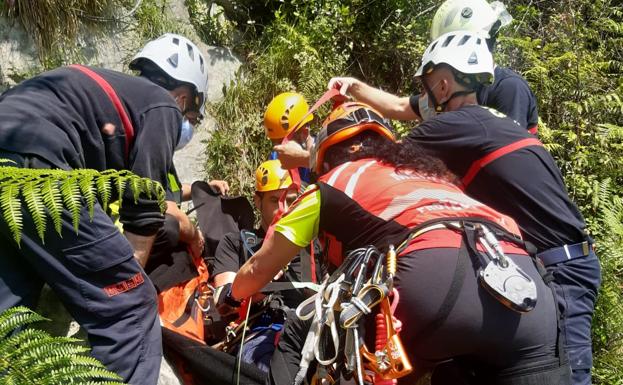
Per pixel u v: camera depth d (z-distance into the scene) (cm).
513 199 279
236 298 268
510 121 288
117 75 273
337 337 228
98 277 242
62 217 230
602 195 501
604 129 564
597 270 287
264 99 574
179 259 322
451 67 304
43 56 471
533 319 228
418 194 235
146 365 252
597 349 420
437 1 630
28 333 187
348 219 234
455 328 221
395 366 217
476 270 225
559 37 638
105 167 267
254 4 626
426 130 285
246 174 546
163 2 552
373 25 620
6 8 456
